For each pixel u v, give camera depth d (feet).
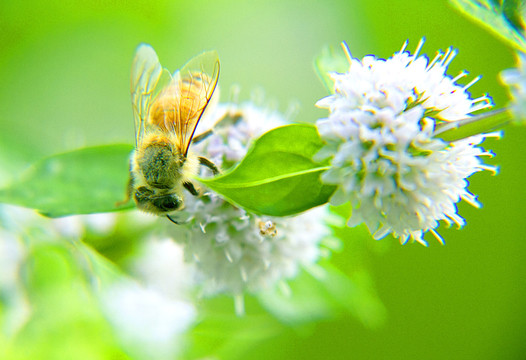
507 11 0.37
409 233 0.37
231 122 0.42
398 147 0.36
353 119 0.36
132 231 0.44
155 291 0.43
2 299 0.42
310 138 0.36
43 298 0.42
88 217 0.44
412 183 0.36
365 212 0.36
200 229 0.41
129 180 0.40
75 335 0.42
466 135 0.36
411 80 0.37
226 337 0.44
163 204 0.40
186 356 0.43
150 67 0.41
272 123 0.42
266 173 0.36
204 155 0.41
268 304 0.45
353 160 0.36
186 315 0.43
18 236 0.42
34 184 0.40
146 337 0.42
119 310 0.42
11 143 0.45
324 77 0.40
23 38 0.52
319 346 0.51
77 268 0.42
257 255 0.41
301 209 0.36
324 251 0.44
